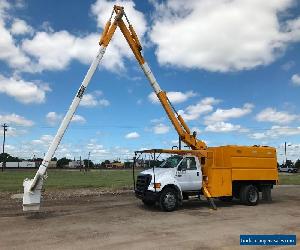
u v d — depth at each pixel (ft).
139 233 39.27
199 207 59.67
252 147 64.95
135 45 62.75
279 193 85.40
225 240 36.22
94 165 387.55
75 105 52.49
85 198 69.77
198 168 59.36
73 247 33.50
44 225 43.37
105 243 34.96
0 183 108.17
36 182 49.21
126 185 101.60
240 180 63.00
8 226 42.73
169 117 64.59
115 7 58.90
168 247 33.55
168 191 55.01
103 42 55.67
